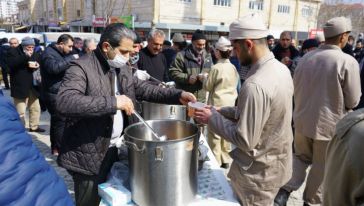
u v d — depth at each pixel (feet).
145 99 6.54
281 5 80.53
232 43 5.39
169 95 6.32
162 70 12.79
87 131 5.37
